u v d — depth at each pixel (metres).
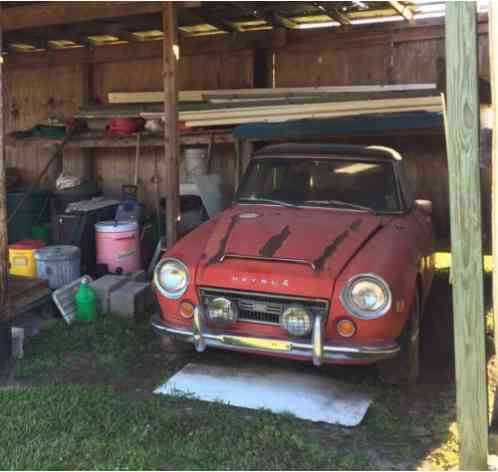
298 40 8.87
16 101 10.77
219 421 3.59
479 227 2.68
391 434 3.53
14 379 4.23
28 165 10.75
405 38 8.33
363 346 3.71
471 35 2.61
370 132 7.27
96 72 10.16
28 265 6.01
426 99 7.04
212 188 7.78
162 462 3.13
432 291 6.57
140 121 9.13
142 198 10.02
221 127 8.50
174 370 4.43
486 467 2.75
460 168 2.69
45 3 6.71
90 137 9.30
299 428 3.57
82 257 6.95
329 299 3.76
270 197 5.11
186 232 6.96
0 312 4.27
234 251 4.16
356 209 4.86
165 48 5.97
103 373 4.38
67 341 4.91
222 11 8.20
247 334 3.92
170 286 4.16
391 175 5.01
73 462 3.10
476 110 2.63
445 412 3.79
